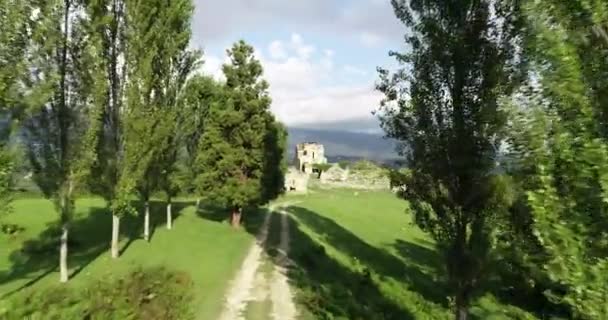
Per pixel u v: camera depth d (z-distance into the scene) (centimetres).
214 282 2989
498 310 3098
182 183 5375
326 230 5788
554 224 712
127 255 3650
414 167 1644
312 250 4269
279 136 6234
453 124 1553
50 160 2859
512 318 3006
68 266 3272
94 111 2939
